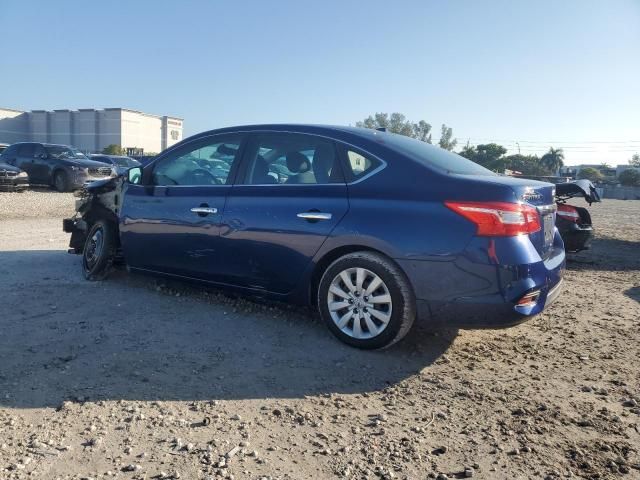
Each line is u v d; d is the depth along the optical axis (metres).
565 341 4.73
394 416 3.28
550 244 4.36
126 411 3.21
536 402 3.51
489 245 3.74
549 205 4.29
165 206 5.28
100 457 2.74
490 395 3.60
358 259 4.14
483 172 4.50
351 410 3.34
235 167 4.95
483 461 2.83
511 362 4.19
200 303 5.36
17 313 4.86
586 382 3.86
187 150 5.37
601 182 67.19
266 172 4.77
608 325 5.25
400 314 4.01
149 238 5.41
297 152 4.65
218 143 5.16
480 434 3.10
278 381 3.70
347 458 2.82
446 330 4.83
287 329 4.69
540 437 3.08
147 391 3.47
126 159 26.98
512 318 3.79
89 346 4.16
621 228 15.27
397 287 4.00
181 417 3.17
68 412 3.16
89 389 3.46
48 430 2.97
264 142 4.86
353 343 4.25
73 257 7.50
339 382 3.72
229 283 4.93
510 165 79.88
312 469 2.71
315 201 4.38
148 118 104.00
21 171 18.94
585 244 8.04
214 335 4.50
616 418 3.32
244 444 2.91
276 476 2.64
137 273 5.72
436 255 3.85
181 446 2.86
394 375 3.87
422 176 4.06
